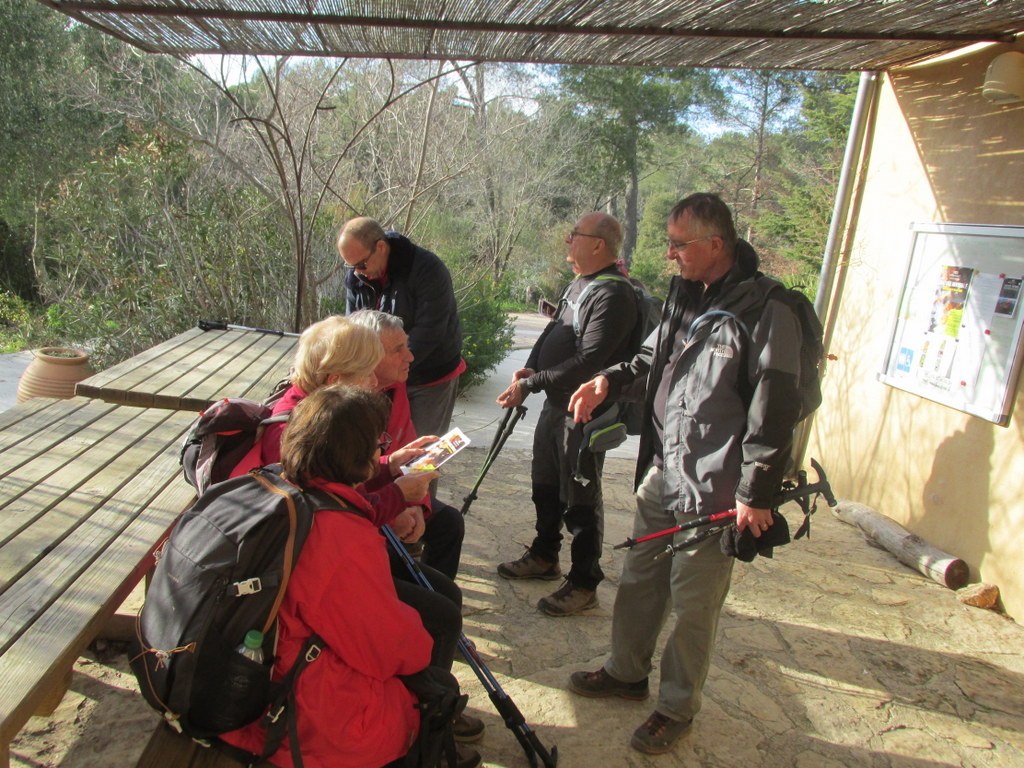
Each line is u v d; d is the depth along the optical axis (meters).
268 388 3.54
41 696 1.45
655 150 30.94
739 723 2.77
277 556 1.55
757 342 2.26
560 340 3.35
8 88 11.36
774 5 3.16
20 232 12.56
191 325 7.30
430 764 1.75
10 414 3.08
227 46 3.98
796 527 4.71
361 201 8.66
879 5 3.16
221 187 7.55
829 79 23.16
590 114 27.62
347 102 10.27
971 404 4.00
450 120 10.45
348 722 1.64
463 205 15.57
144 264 7.44
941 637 3.49
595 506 3.33
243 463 1.97
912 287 4.49
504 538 4.21
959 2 3.12
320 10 3.33
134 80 8.32
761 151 27.39
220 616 1.52
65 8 3.23
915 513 4.39
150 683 1.55
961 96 4.20
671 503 2.44
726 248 2.38
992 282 3.91
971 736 2.80
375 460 1.72
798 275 13.05
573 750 2.54
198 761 1.73
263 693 1.57
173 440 2.87
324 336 2.12
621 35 3.53
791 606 3.69
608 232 3.30
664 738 2.53
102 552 1.97
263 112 8.20
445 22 3.42
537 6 3.22
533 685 2.89
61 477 2.45
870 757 2.65
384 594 1.64
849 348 5.09
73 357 4.91
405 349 2.62
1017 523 3.71
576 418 2.81
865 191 5.01
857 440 4.96
